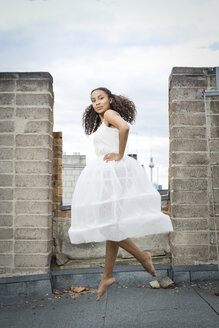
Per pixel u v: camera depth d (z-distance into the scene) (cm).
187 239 425
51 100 454
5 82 438
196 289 392
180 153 434
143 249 459
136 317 313
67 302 374
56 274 428
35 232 421
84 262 451
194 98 439
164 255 455
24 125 433
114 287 418
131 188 216
